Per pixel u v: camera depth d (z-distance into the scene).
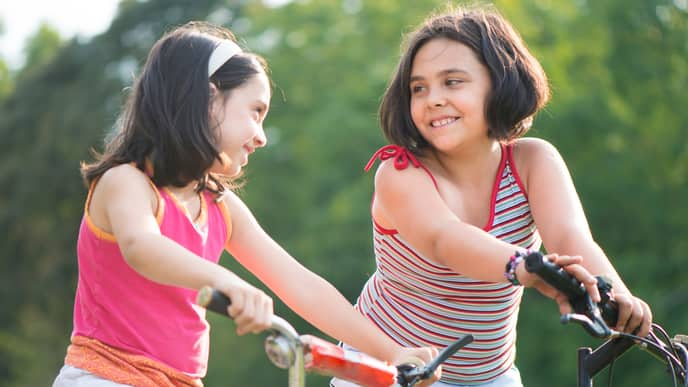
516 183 4.23
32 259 30.94
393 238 4.27
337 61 19.48
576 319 3.17
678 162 18.08
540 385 15.54
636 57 18.42
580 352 3.67
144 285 3.72
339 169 17.48
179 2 31.27
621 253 17.20
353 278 16.38
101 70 31.30
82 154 29.97
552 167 4.20
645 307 3.55
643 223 17.20
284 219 19.16
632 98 18.52
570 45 17.88
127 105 3.92
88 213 3.76
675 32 18.56
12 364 29.08
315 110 18.89
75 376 3.71
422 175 4.08
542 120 16.70
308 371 3.25
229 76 3.86
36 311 30.48
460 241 3.80
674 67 18.73
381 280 4.47
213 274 3.27
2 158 31.67
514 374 4.56
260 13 21.72
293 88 19.70
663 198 17.41
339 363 3.25
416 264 4.25
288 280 4.06
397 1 19.72
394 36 19.38
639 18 18.27
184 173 3.78
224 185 4.09
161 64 3.84
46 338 29.75
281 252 4.11
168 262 3.35
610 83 17.95
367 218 16.47
